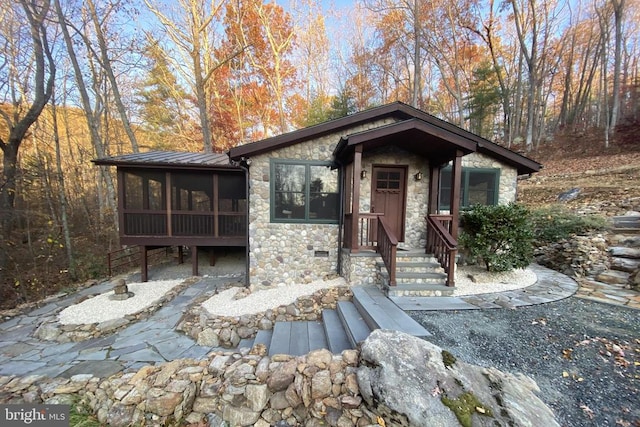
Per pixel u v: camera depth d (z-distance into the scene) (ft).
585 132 56.49
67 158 45.14
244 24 49.37
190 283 24.72
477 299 14.88
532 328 11.44
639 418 6.98
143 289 23.02
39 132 37.06
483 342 10.50
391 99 63.10
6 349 14.84
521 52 60.08
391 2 49.26
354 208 18.24
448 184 23.75
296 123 59.72
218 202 26.32
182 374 10.53
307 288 19.69
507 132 65.41
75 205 40.55
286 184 21.59
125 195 24.68
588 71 71.41
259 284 21.62
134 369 12.93
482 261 19.85
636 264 16.65
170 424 9.45
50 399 10.54
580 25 65.36
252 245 21.59
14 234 25.94
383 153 22.12
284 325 15.64
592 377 8.45
